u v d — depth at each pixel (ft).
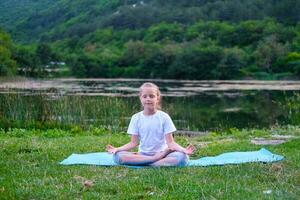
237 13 335.47
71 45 337.11
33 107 55.57
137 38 326.65
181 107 92.07
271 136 39.32
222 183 20.13
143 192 18.98
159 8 369.50
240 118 74.69
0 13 479.00
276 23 299.79
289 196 18.10
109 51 287.07
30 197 18.47
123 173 22.68
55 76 241.96
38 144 32.50
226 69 226.17
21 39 407.44
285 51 243.40
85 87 151.33
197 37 296.30
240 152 28.07
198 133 55.06
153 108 25.44
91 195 18.53
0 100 58.80
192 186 19.53
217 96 120.57
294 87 157.89
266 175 21.63
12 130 47.32
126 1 402.52
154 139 25.40
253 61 241.96
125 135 44.50
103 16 384.27
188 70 229.66
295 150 30.04
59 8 435.94
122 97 103.09
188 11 351.25
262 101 105.91
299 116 74.43
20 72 224.53
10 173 22.58
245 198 17.99
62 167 24.00
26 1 500.33
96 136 43.11
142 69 243.40
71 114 56.75
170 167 24.03
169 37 310.65
